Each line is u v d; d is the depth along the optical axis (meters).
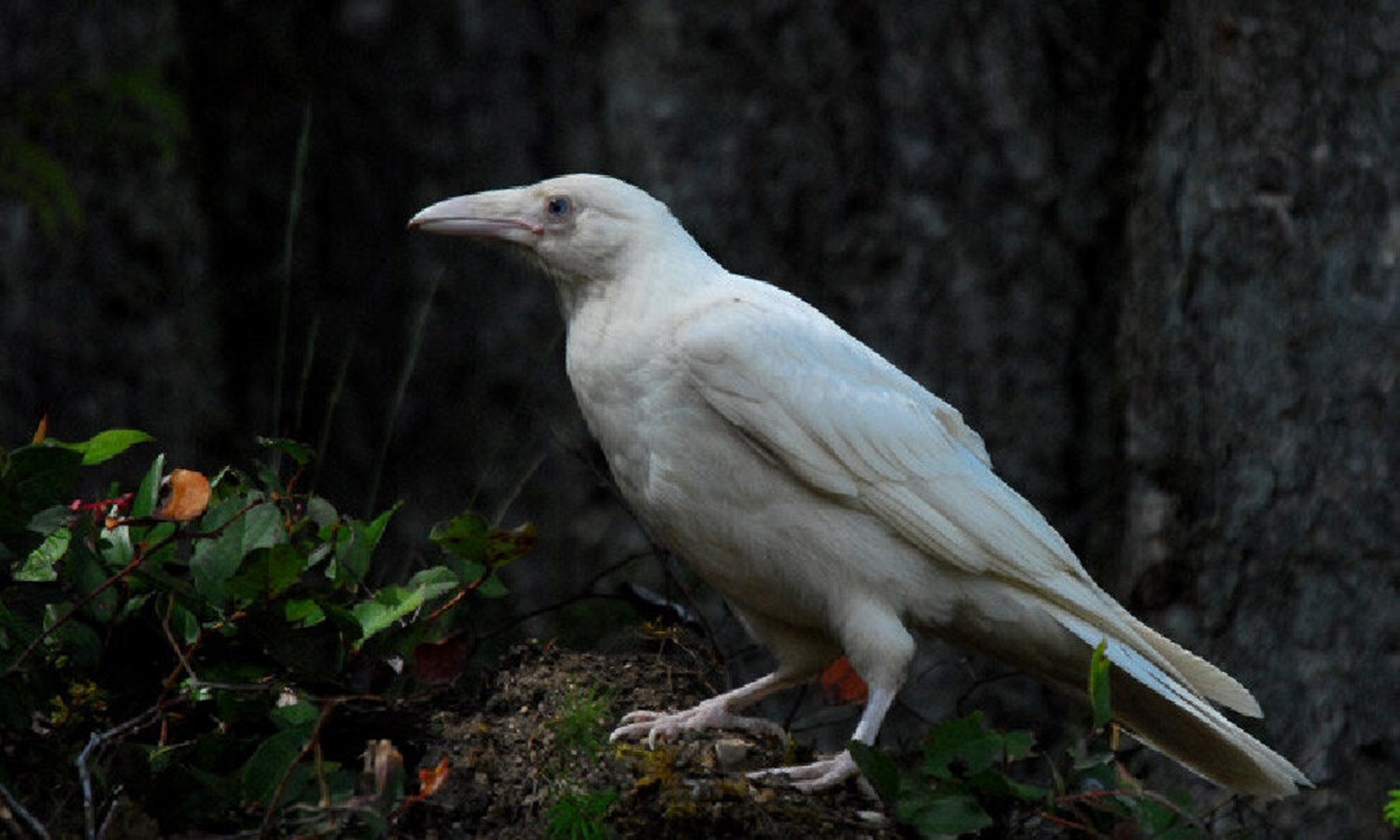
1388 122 11.03
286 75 13.88
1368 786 10.80
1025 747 7.53
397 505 7.91
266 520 7.19
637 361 8.05
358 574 7.63
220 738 6.88
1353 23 11.09
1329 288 11.09
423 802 7.04
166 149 12.65
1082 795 7.33
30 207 13.62
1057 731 11.75
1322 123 11.16
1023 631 8.12
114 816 6.30
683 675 8.21
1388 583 10.86
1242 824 8.68
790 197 12.30
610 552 12.59
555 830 6.89
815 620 8.14
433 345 13.41
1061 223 12.14
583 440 12.87
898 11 12.16
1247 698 7.97
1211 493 11.34
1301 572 11.05
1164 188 11.74
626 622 9.02
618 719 7.83
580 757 7.27
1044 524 8.15
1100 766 7.71
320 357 13.80
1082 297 12.16
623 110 12.67
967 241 12.16
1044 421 12.12
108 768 6.69
